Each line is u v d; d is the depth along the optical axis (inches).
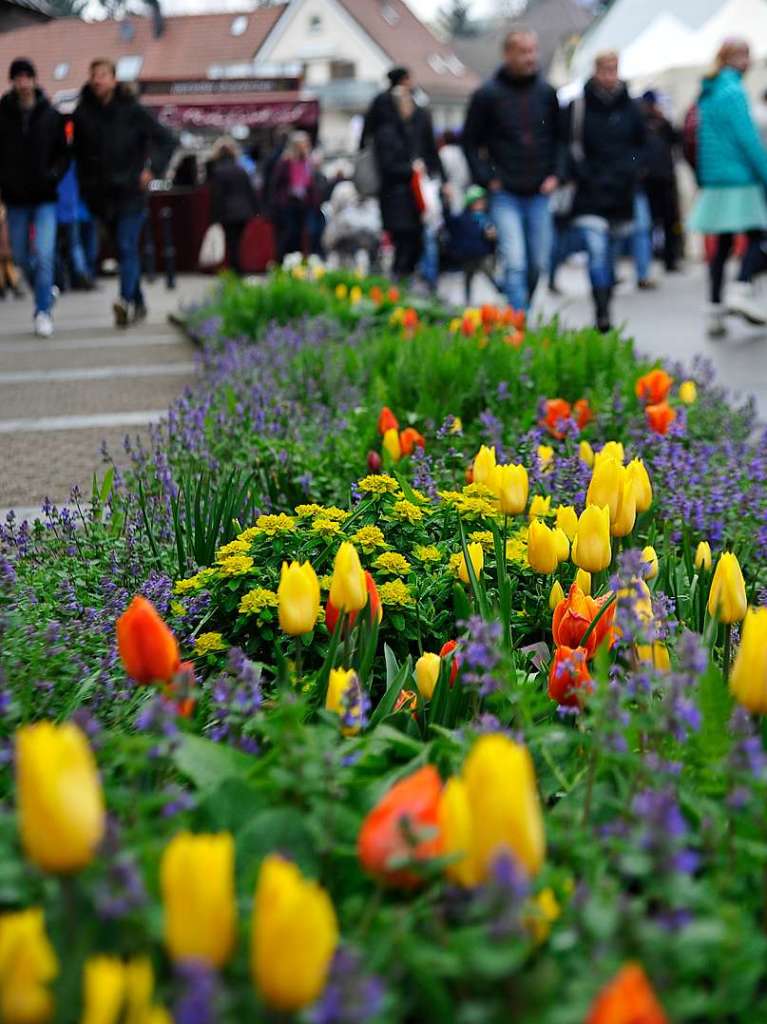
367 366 407.8
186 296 1004.6
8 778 118.5
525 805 70.1
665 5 1338.6
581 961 74.4
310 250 1232.8
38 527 224.5
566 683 125.3
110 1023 64.1
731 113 620.7
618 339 396.5
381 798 101.1
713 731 108.9
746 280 675.4
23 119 642.8
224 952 67.6
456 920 80.8
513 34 557.6
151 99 1545.3
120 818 95.9
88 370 550.3
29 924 64.9
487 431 313.6
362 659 141.7
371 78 3725.4
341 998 65.4
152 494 255.0
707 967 80.3
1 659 144.2
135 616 108.5
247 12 3673.7
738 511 255.0
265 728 104.0
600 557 155.5
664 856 76.6
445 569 188.5
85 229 1110.4
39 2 1656.0
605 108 610.2
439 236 1008.9
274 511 250.5
